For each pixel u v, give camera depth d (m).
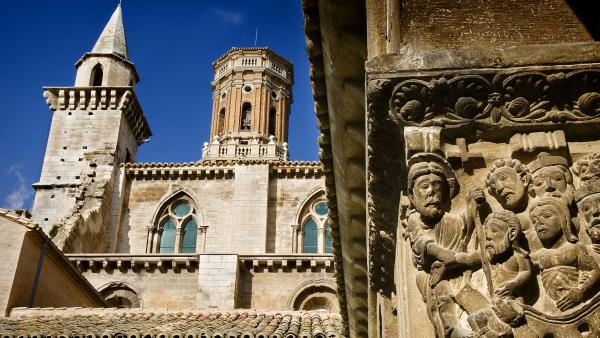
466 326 3.18
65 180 40.44
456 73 3.50
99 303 28.11
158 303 30.97
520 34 3.91
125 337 15.34
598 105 3.48
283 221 37.75
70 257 31.61
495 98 3.51
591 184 3.35
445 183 3.48
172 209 39.12
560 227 3.26
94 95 43.31
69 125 42.66
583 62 3.48
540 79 3.49
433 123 3.55
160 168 39.47
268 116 59.16
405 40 3.92
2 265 21.36
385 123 3.67
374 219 4.74
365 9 4.77
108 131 42.31
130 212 39.00
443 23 3.96
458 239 3.35
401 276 4.11
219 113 60.59
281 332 15.83
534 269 3.23
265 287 31.25
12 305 20.80
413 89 3.52
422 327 3.47
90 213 36.12
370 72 3.57
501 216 3.29
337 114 5.89
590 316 3.06
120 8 50.78
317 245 37.25
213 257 31.08
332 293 31.17
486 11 3.98
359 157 6.27
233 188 38.72
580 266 3.18
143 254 31.72
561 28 3.93
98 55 46.69
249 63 61.19
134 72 47.72
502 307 3.08
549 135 3.51
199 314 19.41
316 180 38.66
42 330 16.03
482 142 3.58
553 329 3.04
